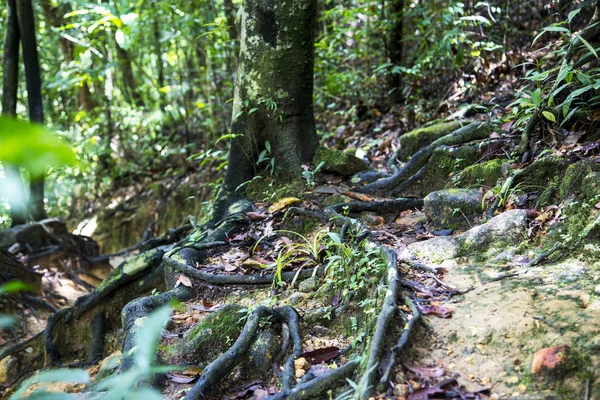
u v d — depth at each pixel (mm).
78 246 7562
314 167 4809
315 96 7262
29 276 6281
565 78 4027
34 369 4754
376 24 6949
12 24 7105
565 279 2883
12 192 834
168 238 5410
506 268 3148
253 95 4785
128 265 4578
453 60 6164
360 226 3693
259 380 2830
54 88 10148
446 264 3312
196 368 2928
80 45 7836
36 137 615
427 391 2262
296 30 4664
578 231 3182
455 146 4664
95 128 10242
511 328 2533
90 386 3240
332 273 3354
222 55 8203
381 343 2477
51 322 4707
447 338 2586
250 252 4082
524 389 2248
